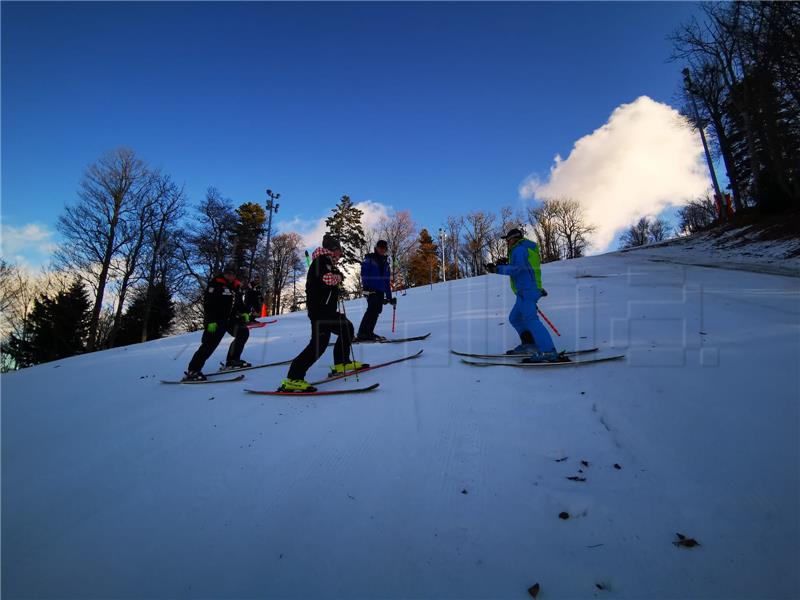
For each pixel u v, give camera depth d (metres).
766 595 1.30
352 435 2.72
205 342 4.67
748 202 28.95
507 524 1.75
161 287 25.83
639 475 1.97
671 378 2.98
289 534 1.83
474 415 2.81
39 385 5.33
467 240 48.78
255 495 2.15
